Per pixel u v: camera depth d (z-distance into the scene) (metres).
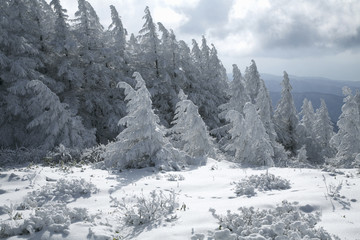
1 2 18.91
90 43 22.02
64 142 14.80
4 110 17.91
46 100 14.88
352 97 21.55
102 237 4.35
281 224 3.87
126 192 7.08
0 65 17.98
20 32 19.17
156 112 23.48
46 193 6.80
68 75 19.47
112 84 24.00
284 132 28.88
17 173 8.42
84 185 7.19
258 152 12.64
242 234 4.03
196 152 13.79
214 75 30.42
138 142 10.85
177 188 7.58
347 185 6.61
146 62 25.33
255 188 7.12
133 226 4.91
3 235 4.42
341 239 3.89
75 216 5.11
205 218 4.86
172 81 25.56
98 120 21.80
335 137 22.77
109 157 10.92
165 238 4.14
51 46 21.31
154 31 24.91
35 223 4.58
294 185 7.28
